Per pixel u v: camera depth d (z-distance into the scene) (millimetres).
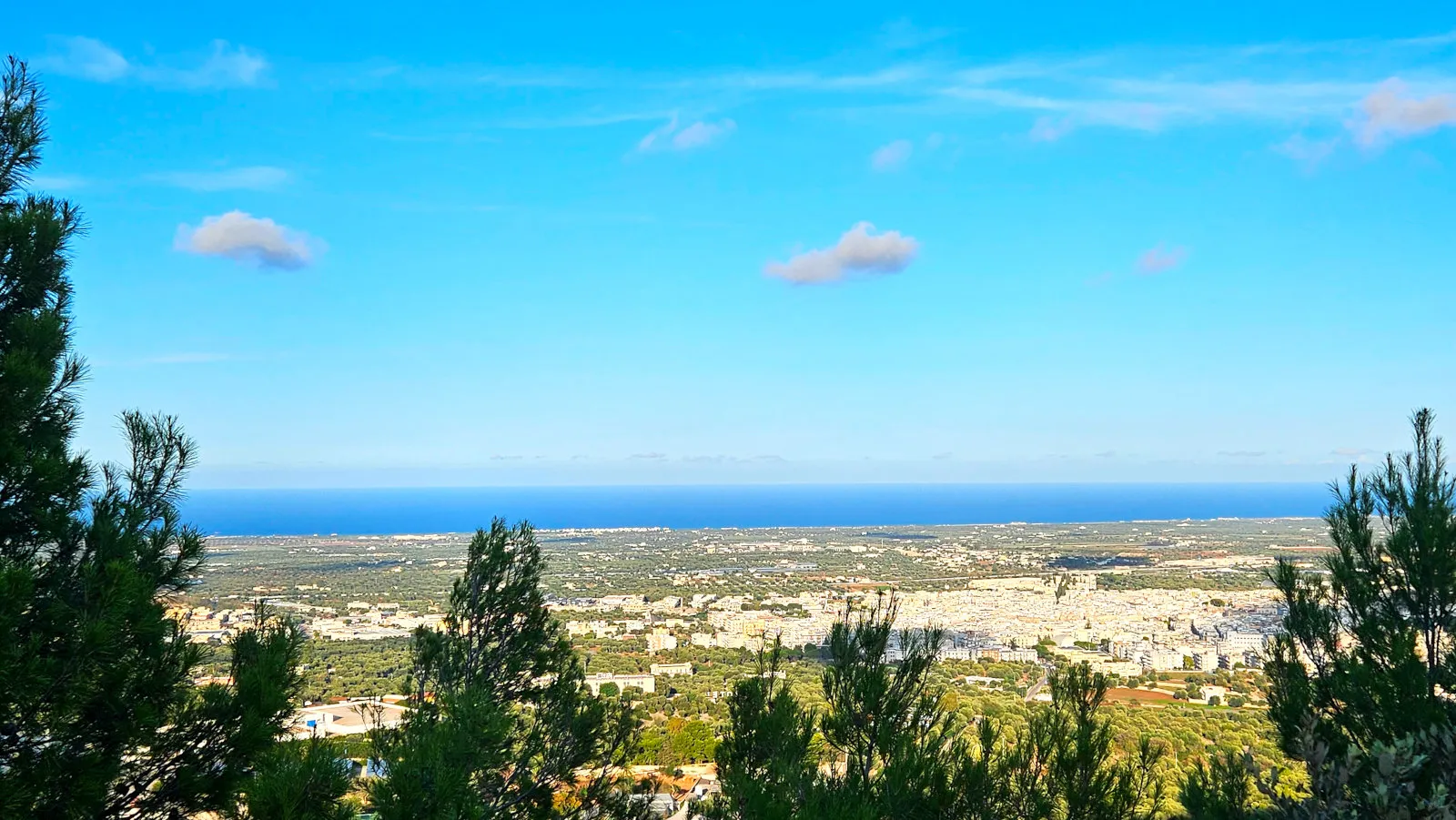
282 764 6254
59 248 7605
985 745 8000
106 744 6523
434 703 7992
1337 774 6770
